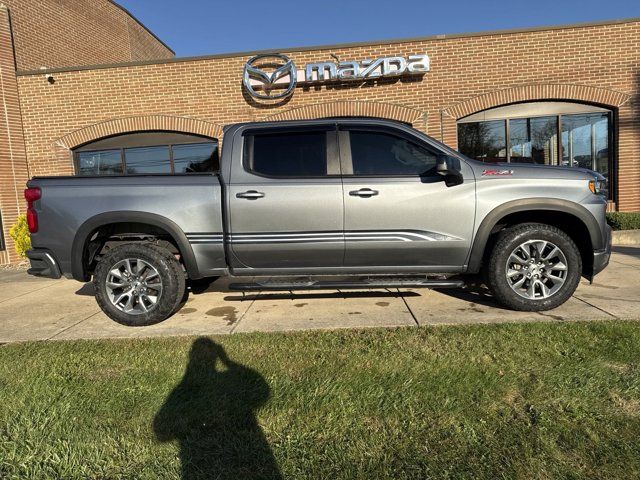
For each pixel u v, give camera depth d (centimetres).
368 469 221
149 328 447
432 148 440
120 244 469
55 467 233
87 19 1315
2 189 982
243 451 238
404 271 452
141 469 228
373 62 943
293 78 954
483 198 431
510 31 932
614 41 920
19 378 333
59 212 446
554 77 938
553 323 400
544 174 437
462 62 949
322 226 435
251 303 526
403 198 431
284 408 277
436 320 432
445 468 220
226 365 342
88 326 461
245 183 438
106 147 1046
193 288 569
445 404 274
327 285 439
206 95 994
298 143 446
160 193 444
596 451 227
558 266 438
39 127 1022
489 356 338
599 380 293
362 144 444
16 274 818
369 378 309
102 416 277
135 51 1614
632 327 379
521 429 248
